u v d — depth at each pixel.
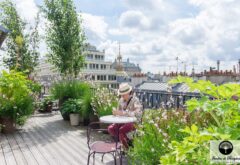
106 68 65.44
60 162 4.43
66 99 8.82
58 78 9.87
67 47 11.88
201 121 3.26
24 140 6.00
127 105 4.86
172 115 3.84
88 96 7.42
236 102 1.44
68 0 11.86
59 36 11.87
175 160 1.58
